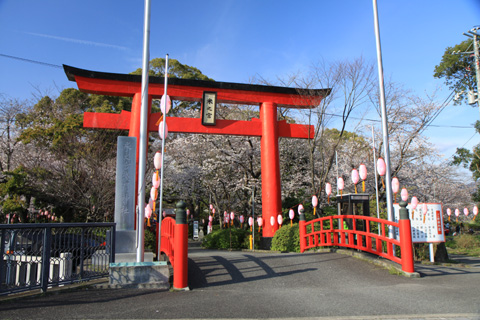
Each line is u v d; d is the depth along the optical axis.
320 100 15.49
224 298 5.13
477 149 29.67
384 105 8.73
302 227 10.90
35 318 4.04
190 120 14.28
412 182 21.66
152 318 4.07
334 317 4.11
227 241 17.03
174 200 28.50
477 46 14.84
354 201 9.48
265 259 8.48
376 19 9.30
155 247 11.46
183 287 5.71
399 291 5.48
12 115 22.08
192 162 23.14
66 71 12.94
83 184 14.96
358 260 8.21
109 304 4.74
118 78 13.44
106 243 6.66
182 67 30.83
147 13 7.41
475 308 4.43
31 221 20.23
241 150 20.78
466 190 26.41
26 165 18.39
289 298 5.12
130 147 9.48
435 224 9.81
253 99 15.21
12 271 5.16
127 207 9.19
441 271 7.43
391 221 7.49
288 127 15.64
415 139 20.14
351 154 21.70
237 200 25.00
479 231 28.91
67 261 5.92
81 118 19.72
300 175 21.30
